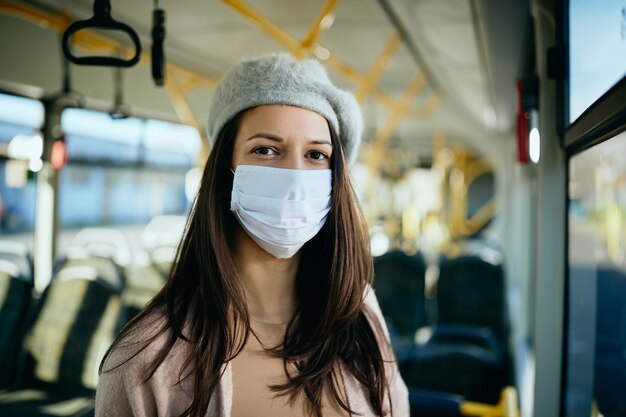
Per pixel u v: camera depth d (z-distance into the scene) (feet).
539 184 5.48
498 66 9.84
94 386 9.82
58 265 10.87
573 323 5.30
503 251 18.38
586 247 5.24
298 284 3.34
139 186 15.35
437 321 14.15
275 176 2.93
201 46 13.35
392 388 3.50
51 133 11.76
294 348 3.06
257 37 12.76
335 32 13.23
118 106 11.26
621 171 4.34
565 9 4.85
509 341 13.07
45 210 12.10
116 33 11.23
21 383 10.16
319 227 3.16
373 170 17.67
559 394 5.44
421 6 8.66
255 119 2.92
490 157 20.07
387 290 14.61
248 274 3.18
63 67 11.41
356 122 3.23
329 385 3.09
